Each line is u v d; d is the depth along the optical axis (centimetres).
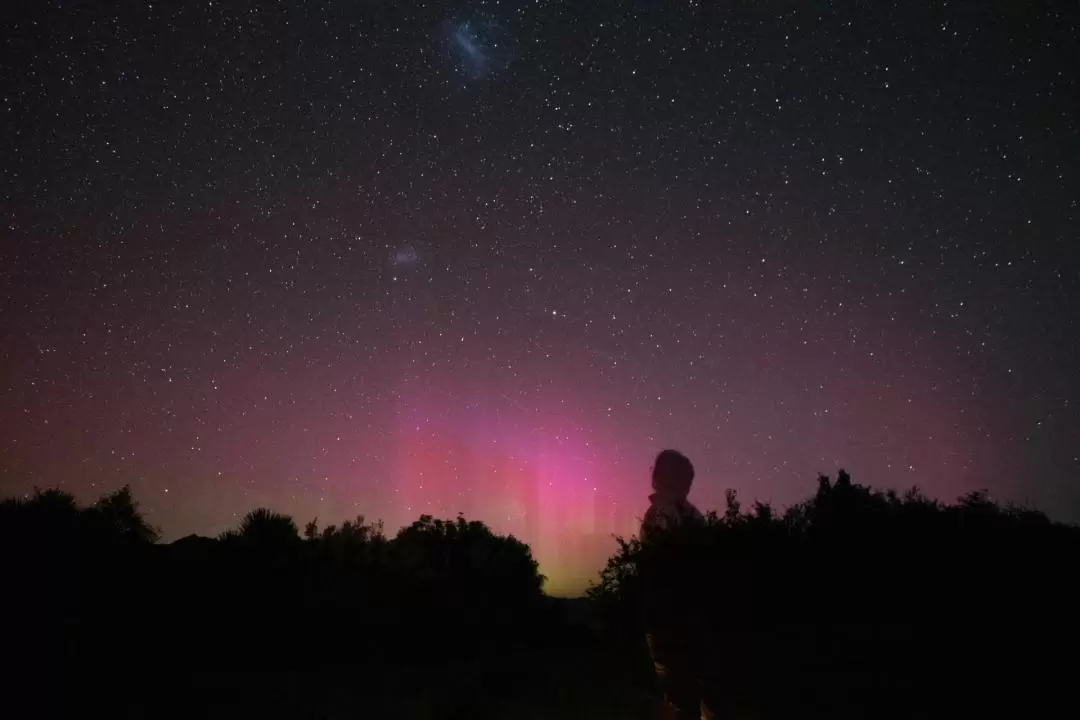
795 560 379
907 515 373
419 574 700
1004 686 297
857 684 327
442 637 659
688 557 417
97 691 494
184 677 532
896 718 312
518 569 729
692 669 403
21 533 526
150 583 575
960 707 302
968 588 325
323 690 530
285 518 667
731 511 441
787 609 369
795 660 348
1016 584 318
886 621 336
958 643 313
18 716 459
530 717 483
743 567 389
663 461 584
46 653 502
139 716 463
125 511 624
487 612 688
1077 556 323
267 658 598
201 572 603
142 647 543
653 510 571
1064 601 306
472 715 489
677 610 414
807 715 339
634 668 562
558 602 763
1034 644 299
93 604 533
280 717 470
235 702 491
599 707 495
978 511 366
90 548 554
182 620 571
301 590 633
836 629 344
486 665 598
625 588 573
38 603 511
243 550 630
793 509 417
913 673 315
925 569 342
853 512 385
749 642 370
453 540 731
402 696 517
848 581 358
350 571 682
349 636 630
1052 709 288
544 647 665
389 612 662
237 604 601
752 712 361
